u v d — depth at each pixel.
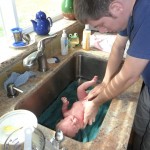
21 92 0.96
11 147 0.61
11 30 1.13
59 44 1.38
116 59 1.04
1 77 0.99
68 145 0.69
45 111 1.15
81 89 1.18
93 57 1.32
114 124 0.78
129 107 0.88
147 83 1.02
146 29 0.64
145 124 1.27
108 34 1.52
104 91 0.89
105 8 0.62
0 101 0.91
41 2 1.50
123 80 0.76
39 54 1.03
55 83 1.20
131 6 0.66
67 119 1.04
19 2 1.28
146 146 1.31
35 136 0.63
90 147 0.68
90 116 0.96
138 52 0.66
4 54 1.03
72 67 1.36
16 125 0.71
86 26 1.35
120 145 0.69
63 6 1.49
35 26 1.24
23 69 1.10
